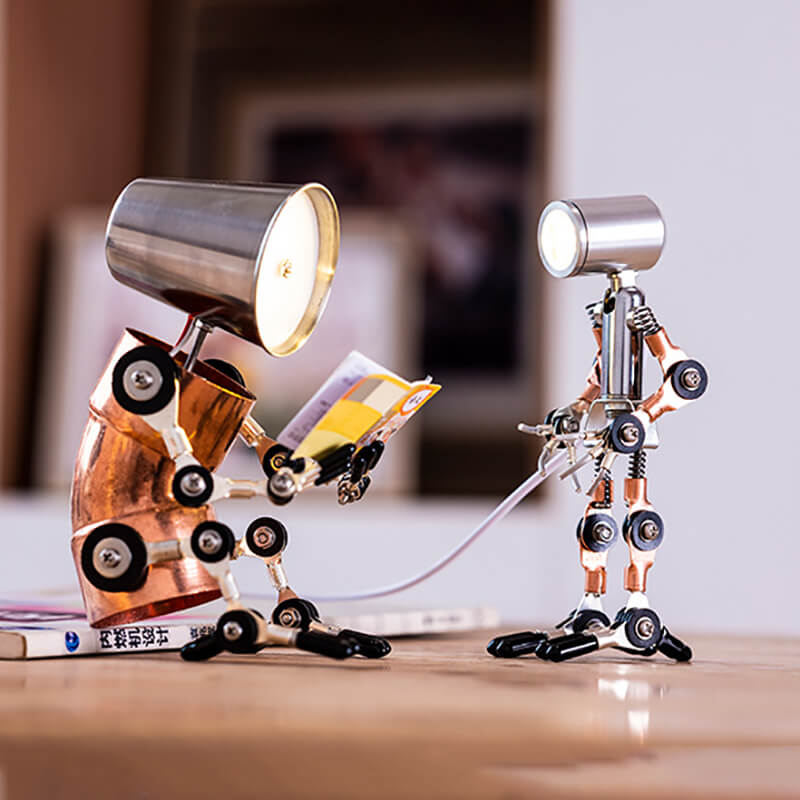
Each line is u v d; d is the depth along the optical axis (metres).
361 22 3.45
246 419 0.84
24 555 2.84
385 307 3.26
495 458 3.30
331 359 3.22
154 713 0.69
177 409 0.81
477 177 3.38
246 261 0.80
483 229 3.37
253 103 3.49
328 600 0.96
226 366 0.87
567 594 2.63
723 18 2.60
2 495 3.10
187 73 3.53
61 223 3.26
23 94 3.05
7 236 3.04
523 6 3.38
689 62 2.62
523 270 3.34
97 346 3.24
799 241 2.56
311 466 0.80
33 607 0.93
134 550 0.80
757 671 0.81
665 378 0.84
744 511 2.55
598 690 0.74
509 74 3.39
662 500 2.56
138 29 3.53
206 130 3.52
